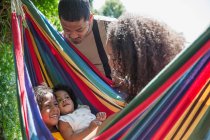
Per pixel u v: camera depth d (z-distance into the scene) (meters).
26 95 2.49
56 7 4.26
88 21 3.03
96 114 3.09
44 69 3.22
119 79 1.88
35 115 2.48
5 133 4.08
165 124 1.79
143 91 1.65
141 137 1.81
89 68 3.13
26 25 3.14
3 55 3.96
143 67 1.75
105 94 2.98
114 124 1.79
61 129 2.90
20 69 2.58
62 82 3.20
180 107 1.76
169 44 1.77
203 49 1.57
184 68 1.60
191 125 1.75
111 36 1.83
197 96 1.75
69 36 3.08
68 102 3.02
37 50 3.20
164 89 1.63
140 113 1.72
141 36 1.77
